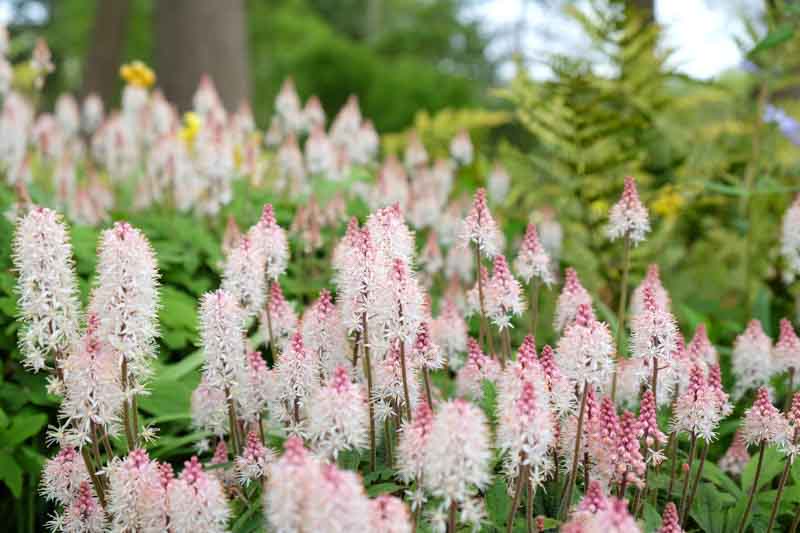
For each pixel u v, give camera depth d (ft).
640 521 9.52
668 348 10.42
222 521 8.92
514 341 16.52
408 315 9.67
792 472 11.14
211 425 11.70
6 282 14.38
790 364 12.41
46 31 92.43
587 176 19.83
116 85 61.41
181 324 15.42
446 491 8.05
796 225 14.07
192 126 24.13
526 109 21.17
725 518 11.17
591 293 18.21
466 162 22.56
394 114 66.90
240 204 20.16
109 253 9.50
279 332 11.89
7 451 12.50
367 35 132.67
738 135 23.65
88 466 9.92
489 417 10.82
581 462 10.24
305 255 18.58
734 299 21.39
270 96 81.82
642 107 21.31
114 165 24.13
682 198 20.85
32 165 24.97
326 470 7.56
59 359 10.07
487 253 11.34
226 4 45.14
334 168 20.74
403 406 10.63
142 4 85.66
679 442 13.03
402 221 10.75
